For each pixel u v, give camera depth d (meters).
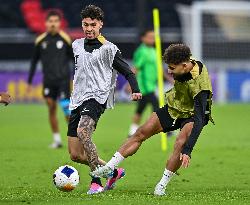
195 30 125.75
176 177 39.97
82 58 33.31
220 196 32.25
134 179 39.38
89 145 32.03
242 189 35.53
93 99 32.94
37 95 109.44
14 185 36.97
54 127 56.84
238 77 112.88
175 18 127.31
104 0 128.62
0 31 123.00
